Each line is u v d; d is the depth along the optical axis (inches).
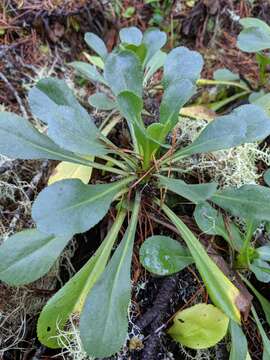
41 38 12.5
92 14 13.2
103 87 11.6
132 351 7.2
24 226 8.4
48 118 6.9
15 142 7.3
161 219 8.1
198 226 7.6
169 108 7.6
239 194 7.5
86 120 7.5
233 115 7.4
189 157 8.9
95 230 8.6
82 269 7.0
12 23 12.3
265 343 7.1
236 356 6.6
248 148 9.0
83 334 6.1
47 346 6.7
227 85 11.9
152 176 8.0
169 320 7.4
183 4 14.2
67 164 8.5
